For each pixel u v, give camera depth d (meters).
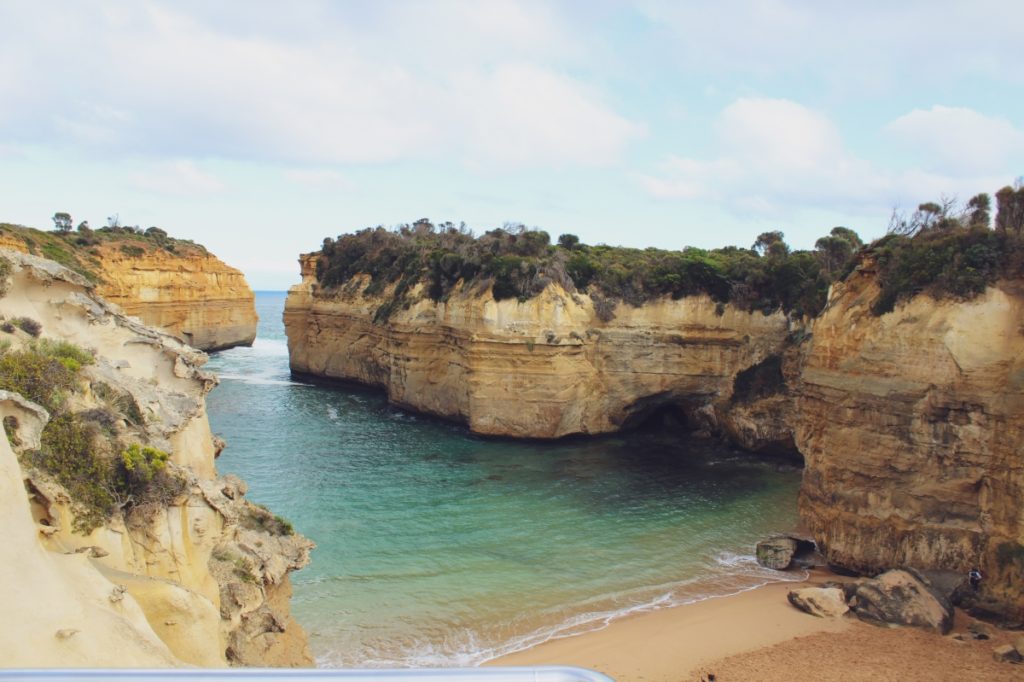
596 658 17.33
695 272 43.88
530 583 22.05
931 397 20.20
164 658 8.88
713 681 16.09
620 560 24.16
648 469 37.03
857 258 24.20
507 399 42.72
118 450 11.24
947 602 18.98
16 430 9.88
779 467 37.81
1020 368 18.59
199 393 16.45
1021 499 18.33
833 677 16.02
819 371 23.88
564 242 62.22
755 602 20.64
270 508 28.81
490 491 32.19
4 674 3.41
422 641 18.25
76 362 12.02
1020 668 15.92
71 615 8.27
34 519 9.59
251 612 12.95
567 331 42.72
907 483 20.83
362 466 36.12
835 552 22.73
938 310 20.34
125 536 10.68
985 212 24.48
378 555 24.02
